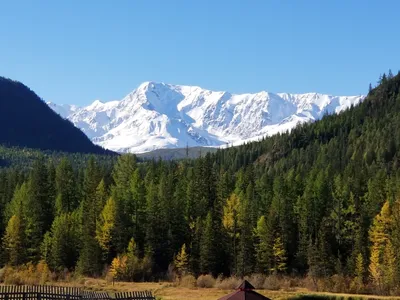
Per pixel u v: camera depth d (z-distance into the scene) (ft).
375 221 376.07
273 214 401.29
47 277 350.84
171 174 495.41
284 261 397.80
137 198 433.89
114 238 406.00
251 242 402.72
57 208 449.06
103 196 438.81
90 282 341.21
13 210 434.71
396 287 317.01
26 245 409.49
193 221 429.38
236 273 387.14
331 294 266.98
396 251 341.82
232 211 422.82
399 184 424.46
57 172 486.79
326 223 422.41
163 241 414.62
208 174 487.20
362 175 485.97
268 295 267.80
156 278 375.04
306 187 460.55
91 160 518.78
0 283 317.63
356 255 377.30
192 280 344.28
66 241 397.80
